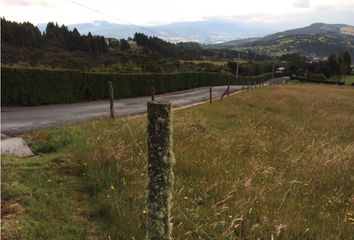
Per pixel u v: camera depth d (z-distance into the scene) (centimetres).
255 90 3922
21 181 650
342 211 639
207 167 761
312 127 1677
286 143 1125
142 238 485
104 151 755
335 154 943
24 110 1806
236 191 629
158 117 309
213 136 1105
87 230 518
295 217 569
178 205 552
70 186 654
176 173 726
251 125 1388
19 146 888
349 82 11769
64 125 1161
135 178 666
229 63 11631
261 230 515
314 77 12094
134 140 831
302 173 807
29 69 2100
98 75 2739
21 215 535
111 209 557
